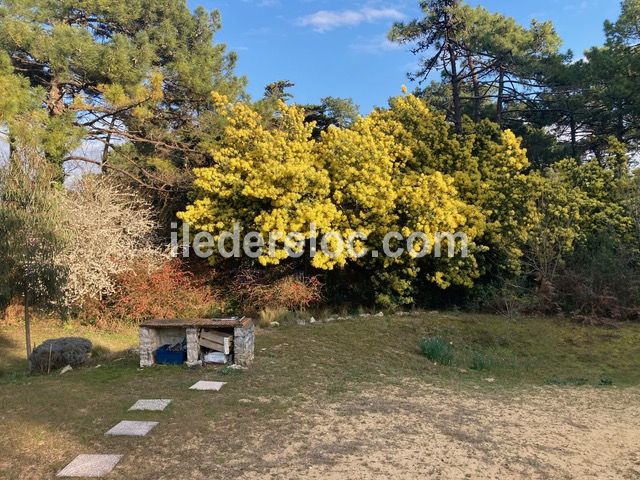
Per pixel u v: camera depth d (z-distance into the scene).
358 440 4.90
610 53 19.34
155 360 8.09
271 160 12.43
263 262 12.44
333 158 13.04
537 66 21.86
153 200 16.89
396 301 13.84
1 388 6.84
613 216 14.05
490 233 13.74
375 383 7.55
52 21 14.79
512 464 4.47
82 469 4.15
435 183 12.81
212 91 15.68
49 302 8.93
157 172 16.31
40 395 6.30
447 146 14.82
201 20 18.81
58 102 14.28
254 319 12.85
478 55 23.41
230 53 18.81
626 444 5.22
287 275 13.77
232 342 8.16
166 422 5.30
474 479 4.11
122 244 13.31
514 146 14.71
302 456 4.47
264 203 13.04
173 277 13.83
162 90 15.39
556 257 13.59
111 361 8.68
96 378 7.23
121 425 5.18
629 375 9.59
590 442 5.22
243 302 13.88
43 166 9.10
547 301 13.14
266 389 6.75
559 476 4.27
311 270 14.29
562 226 13.65
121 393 6.38
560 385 8.60
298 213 12.09
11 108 11.38
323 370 8.13
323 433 5.09
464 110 25.66
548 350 11.13
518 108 26.28
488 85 25.97
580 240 13.84
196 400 6.12
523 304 13.28
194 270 14.77
